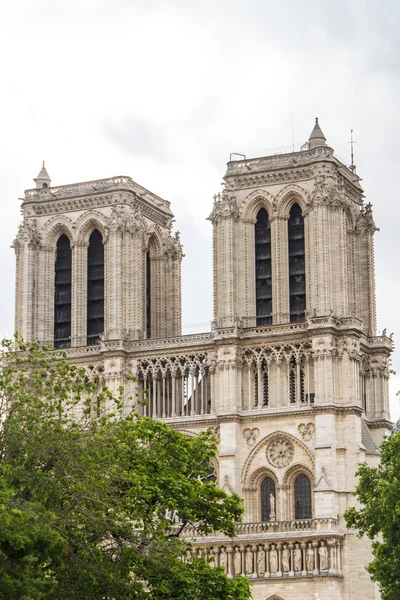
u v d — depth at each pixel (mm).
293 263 193625
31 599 93312
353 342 185625
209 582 118250
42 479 103250
